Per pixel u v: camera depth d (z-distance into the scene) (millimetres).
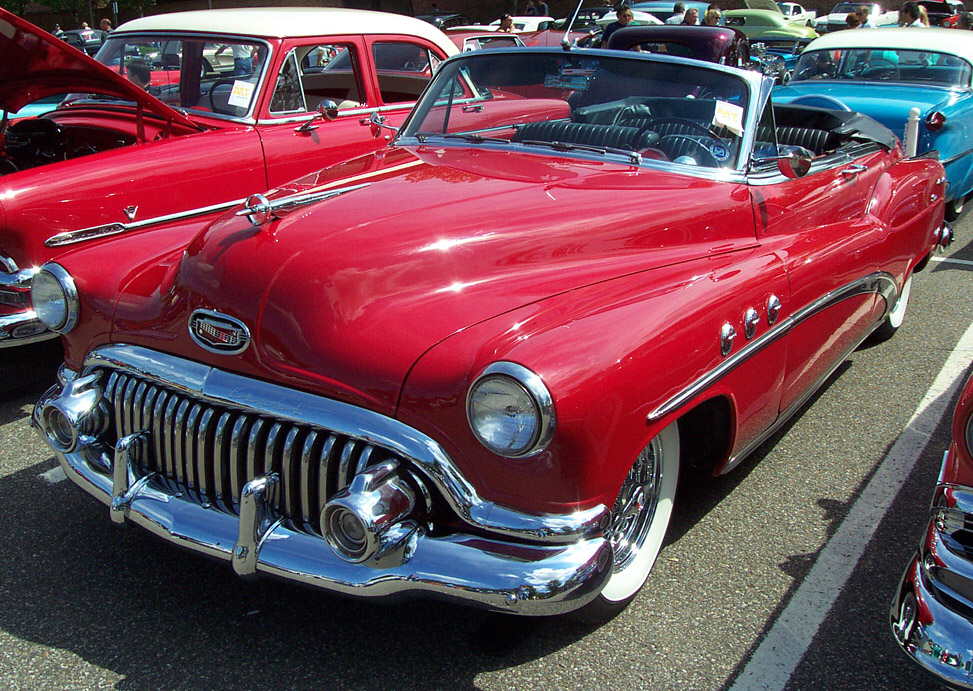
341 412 2334
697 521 3379
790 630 2764
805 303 3279
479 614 2814
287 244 2584
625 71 3648
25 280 4145
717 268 2992
